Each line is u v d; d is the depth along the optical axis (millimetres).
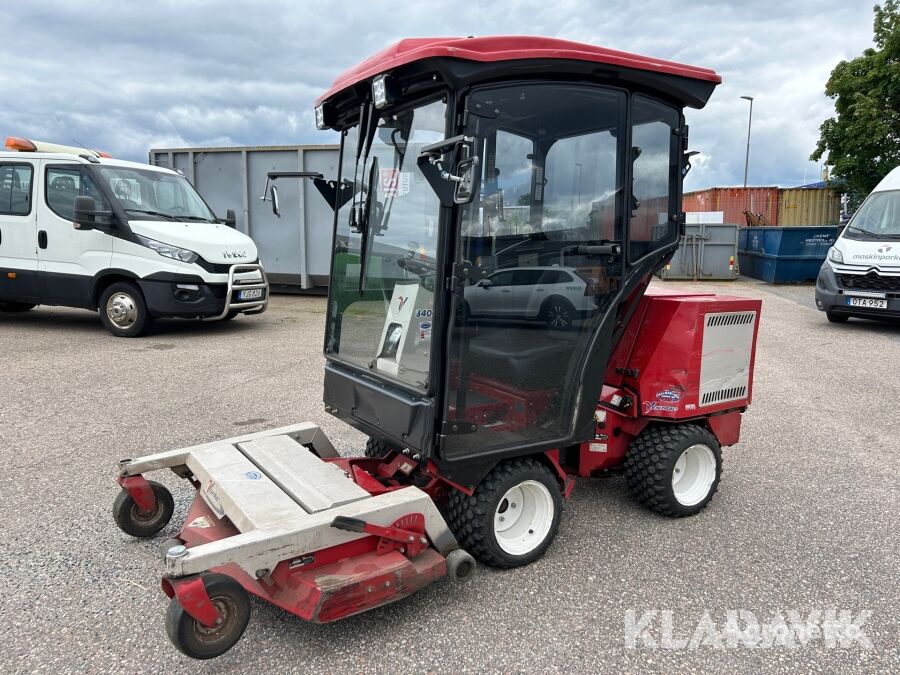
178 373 6988
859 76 19391
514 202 2949
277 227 12656
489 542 3076
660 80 3168
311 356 7949
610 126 3162
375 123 3242
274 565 2471
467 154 2547
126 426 5230
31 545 3367
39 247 8875
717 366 3732
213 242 8852
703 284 17328
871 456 4910
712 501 4090
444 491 3344
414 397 2971
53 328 9477
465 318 2885
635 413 3691
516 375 3100
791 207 22625
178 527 3586
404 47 2844
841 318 11023
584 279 3230
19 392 6137
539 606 2924
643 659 2576
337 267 3719
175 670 2465
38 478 4199
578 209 3145
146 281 8500
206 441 4906
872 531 3699
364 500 2797
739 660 2580
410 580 2719
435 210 2852
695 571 3242
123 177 8891
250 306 9305
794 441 5242
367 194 3340
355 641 2658
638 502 3875
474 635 2707
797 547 3502
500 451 3055
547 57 2809
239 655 2561
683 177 3518
